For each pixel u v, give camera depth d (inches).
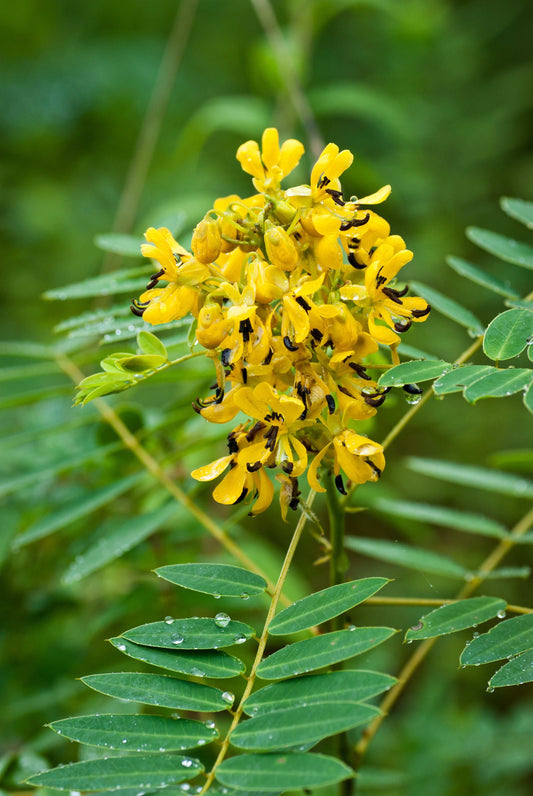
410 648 55.8
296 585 36.5
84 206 74.5
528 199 68.1
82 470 34.0
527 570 31.7
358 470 26.5
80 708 33.4
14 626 35.1
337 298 26.8
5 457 34.8
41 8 85.4
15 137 76.7
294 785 24.6
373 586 26.3
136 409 31.4
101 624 32.2
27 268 69.9
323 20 57.8
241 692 33.0
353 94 54.6
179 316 26.8
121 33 89.0
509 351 26.6
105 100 78.2
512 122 71.3
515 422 64.9
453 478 33.2
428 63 72.5
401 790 39.7
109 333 29.6
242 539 38.2
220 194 72.4
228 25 88.4
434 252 65.8
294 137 54.3
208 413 26.7
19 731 33.4
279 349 26.4
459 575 31.9
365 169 53.1
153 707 32.6
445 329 62.7
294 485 26.7
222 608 32.7
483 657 26.6
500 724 42.6
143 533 30.1
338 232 26.6
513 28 82.9
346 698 25.3
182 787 25.4
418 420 66.4
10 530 32.9
